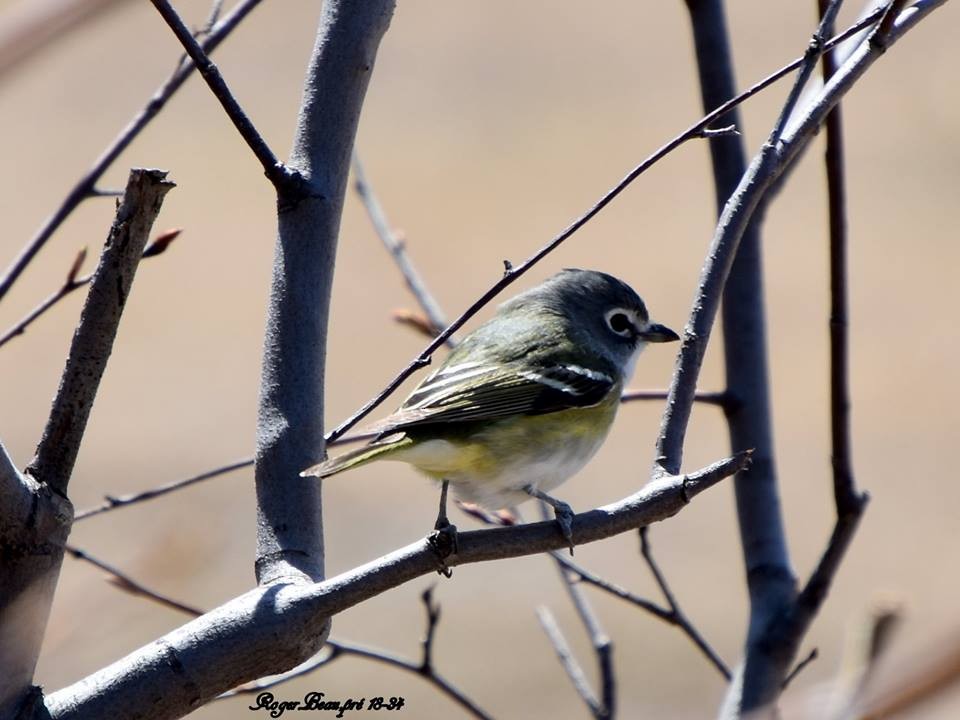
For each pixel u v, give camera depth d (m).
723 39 7.29
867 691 1.60
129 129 6.46
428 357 5.15
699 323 4.98
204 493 14.57
